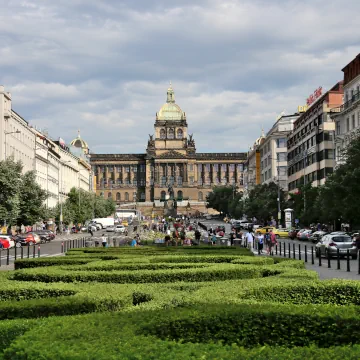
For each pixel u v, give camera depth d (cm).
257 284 1911
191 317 1238
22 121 14362
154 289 1909
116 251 4684
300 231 10350
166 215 19888
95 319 1258
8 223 9912
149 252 4525
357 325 1199
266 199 15538
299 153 15638
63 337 1107
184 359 962
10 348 1038
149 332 1200
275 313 1242
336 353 990
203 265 2808
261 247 6731
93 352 994
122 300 1644
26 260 3500
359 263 4091
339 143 11094
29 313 1509
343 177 7538
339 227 10375
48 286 1969
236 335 1223
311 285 1859
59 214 16375
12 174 9506
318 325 1215
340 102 12656
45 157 17612
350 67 10756
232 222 17700
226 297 1636
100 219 18100
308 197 11344
